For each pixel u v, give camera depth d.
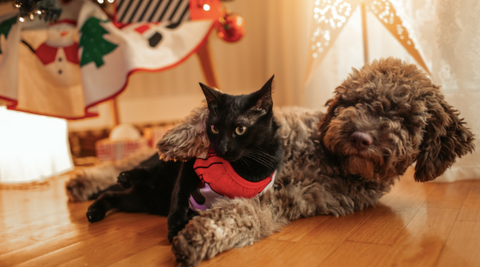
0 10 3.00
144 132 3.30
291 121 1.44
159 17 2.27
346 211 1.36
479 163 1.77
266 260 0.96
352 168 1.24
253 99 1.15
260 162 1.18
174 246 0.93
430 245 1.02
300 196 1.28
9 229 1.40
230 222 1.03
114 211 1.62
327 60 2.54
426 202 1.49
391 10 1.73
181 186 1.19
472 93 1.67
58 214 1.60
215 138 1.14
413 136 1.19
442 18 1.67
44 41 2.02
